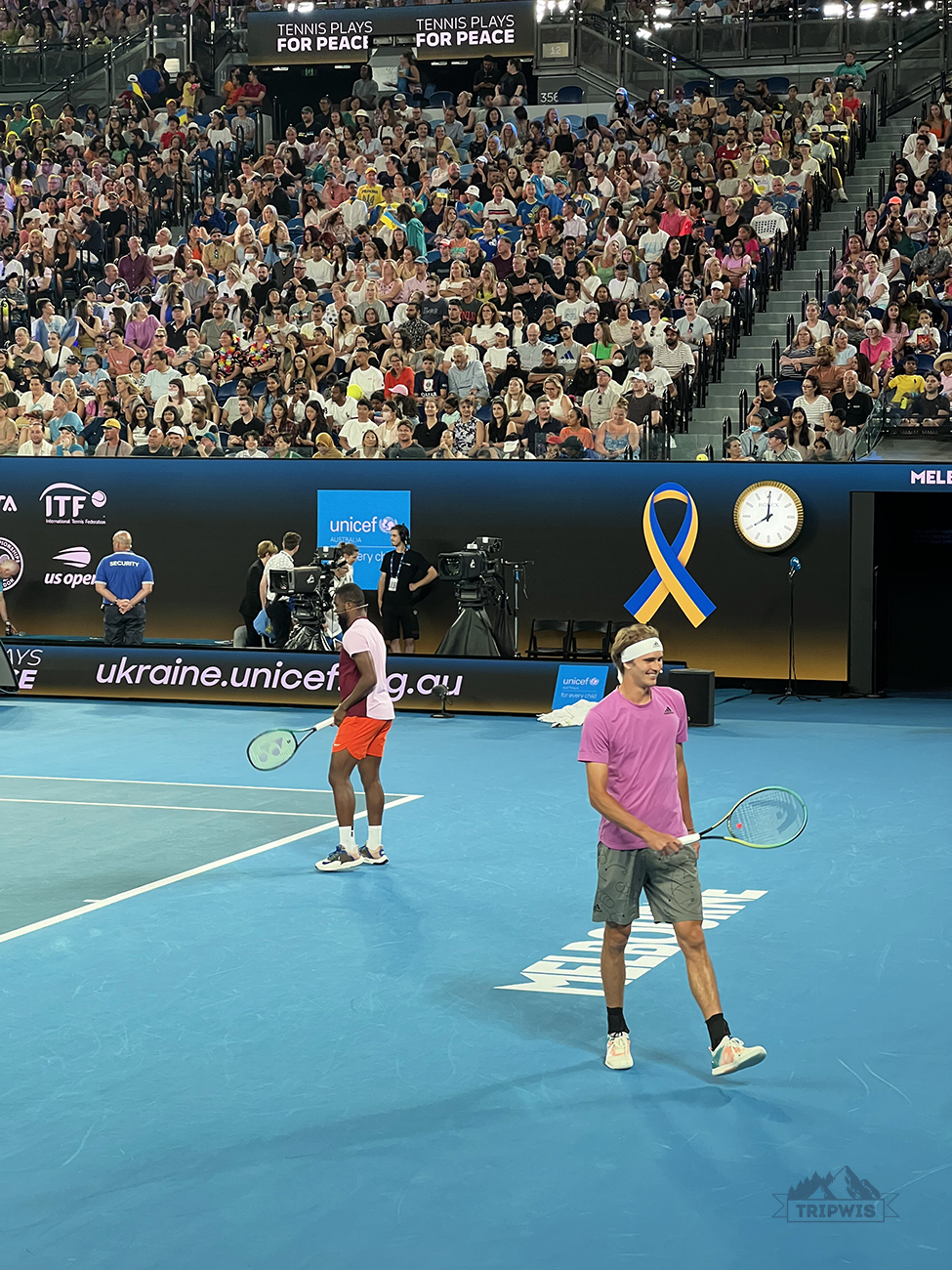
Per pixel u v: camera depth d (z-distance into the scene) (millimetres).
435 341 22844
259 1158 5742
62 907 9648
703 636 20562
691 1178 5500
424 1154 5754
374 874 10531
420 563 20875
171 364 24094
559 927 9102
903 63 28562
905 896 9773
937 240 23328
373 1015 7469
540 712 18734
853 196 26297
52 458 22906
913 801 12992
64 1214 5273
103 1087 6508
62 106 33750
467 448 21250
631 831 6465
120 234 29016
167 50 33594
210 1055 6906
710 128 27453
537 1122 6059
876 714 18453
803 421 19984
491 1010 7539
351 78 33406
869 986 7867
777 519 20000
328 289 25781
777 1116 6094
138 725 18203
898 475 19609
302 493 21938
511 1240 5035
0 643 20750
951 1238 5020
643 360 21391
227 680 20078
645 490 20625
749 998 7676
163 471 22453
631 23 30500
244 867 10773
